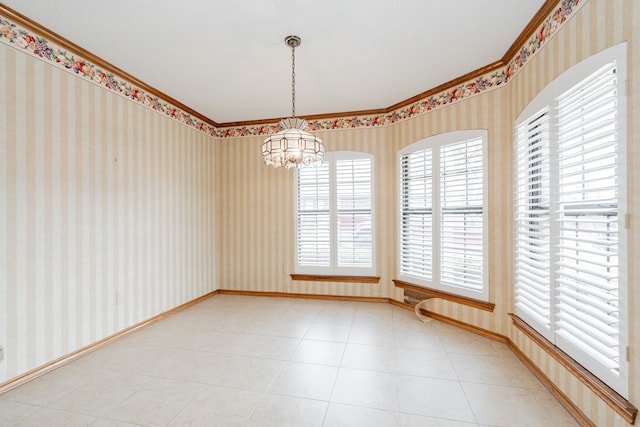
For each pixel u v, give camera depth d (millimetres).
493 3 2004
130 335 3012
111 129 2865
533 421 1751
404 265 3742
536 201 2299
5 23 2057
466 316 3080
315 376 2242
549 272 1993
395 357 2527
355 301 4105
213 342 2842
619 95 1438
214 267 4520
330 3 1989
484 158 2881
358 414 1818
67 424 1727
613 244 1454
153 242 3379
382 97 3590
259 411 1846
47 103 2316
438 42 2457
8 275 2084
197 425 1723
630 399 1381
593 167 1656
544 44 2090
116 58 2680
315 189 4246
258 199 4449
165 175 3568
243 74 2990
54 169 2369
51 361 2336
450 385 2117
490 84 2842
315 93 3469
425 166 3459
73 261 2512
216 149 4570
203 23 2188
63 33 2303
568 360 1780
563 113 1854
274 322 3350
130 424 1730
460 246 3119
